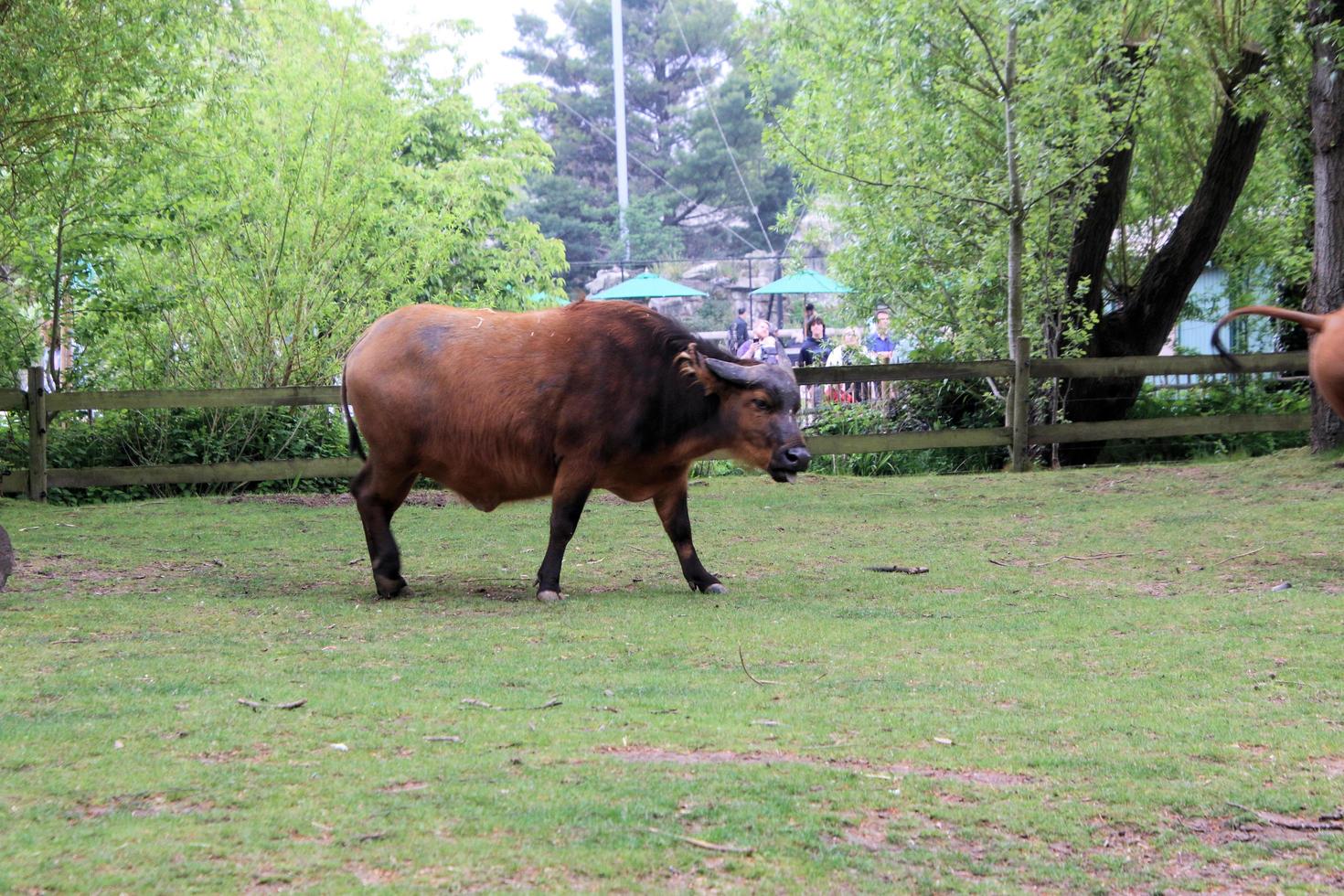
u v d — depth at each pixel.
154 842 4.16
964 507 14.41
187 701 5.96
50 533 12.52
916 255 19.58
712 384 9.10
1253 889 4.16
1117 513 13.53
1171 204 21.64
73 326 17.25
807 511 14.22
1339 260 15.62
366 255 19.31
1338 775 5.17
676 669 6.89
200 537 12.47
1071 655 7.27
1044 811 4.73
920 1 16.45
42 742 5.25
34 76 13.81
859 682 6.61
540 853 4.16
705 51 69.56
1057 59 16.41
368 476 9.46
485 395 9.09
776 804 4.70
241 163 17.78
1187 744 5.56
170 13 15.03
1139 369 17.83
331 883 3.88
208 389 15.62
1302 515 12.77
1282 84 17.59
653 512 14.22
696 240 64.31
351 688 6.30
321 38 19.86
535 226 27.28
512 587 9.76
